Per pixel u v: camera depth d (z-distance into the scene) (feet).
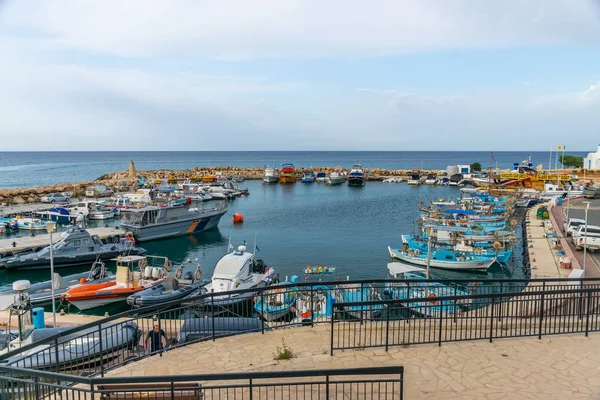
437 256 115.14
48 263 116.57
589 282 76.54
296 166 643.04
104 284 88.94
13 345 49.62
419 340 32.09
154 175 391.65
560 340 32.78
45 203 240.53
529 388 25.95
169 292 84.28
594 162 374.43
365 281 35.47
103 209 209.56
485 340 32.71
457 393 25.39
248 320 41.88
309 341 32.76
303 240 153.48
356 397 24.82
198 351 31.27
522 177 284.41
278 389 25.96
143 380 19.29
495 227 147.84
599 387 26.04
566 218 151.94
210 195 266.77
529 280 36.22
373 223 186.09
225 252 140.87
